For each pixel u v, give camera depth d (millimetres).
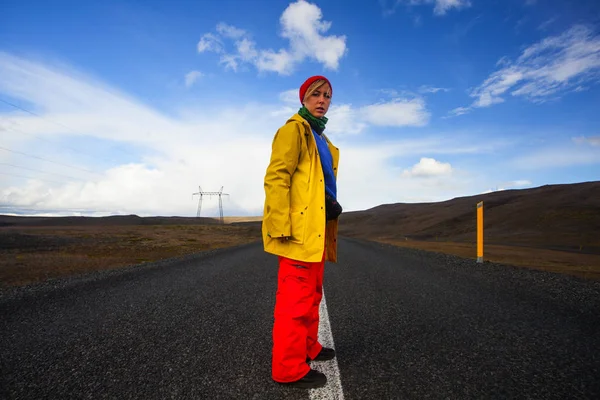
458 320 2814
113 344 2238
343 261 8773
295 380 1553
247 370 1771
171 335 2430
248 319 2904
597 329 2539
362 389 1527
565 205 63781
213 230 67062
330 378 1653
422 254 11500
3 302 3816
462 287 4578
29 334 2535
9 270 7938
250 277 5742
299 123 1710
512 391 1507
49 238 21016
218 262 8617
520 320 2809
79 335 2477
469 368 1775
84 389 1559
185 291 4371
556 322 2744
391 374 1698
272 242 1685
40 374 1751
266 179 1638
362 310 3215
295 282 1631
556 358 1927
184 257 10508
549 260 14742
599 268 10609
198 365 1845
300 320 1600
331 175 1870
